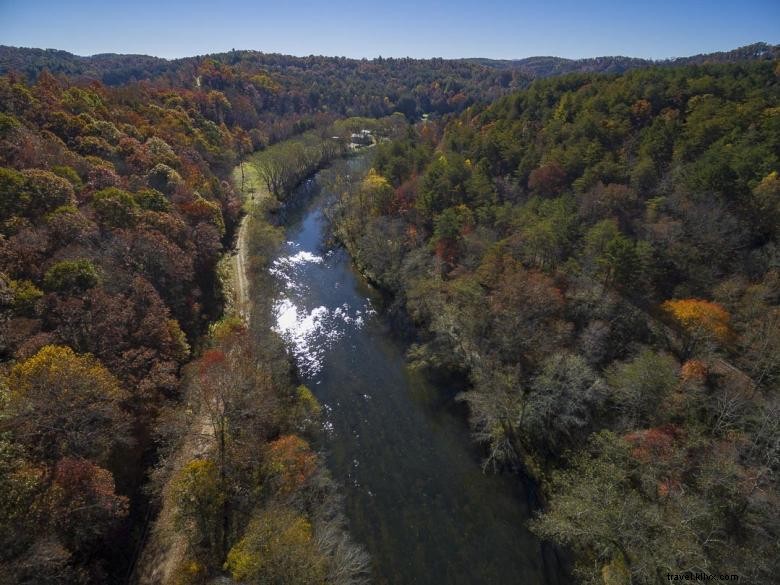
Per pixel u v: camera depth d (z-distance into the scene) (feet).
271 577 82.69
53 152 197.67
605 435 119.55
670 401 124.57
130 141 253.03
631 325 156.04
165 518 112.06
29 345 111.14
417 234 245.45
